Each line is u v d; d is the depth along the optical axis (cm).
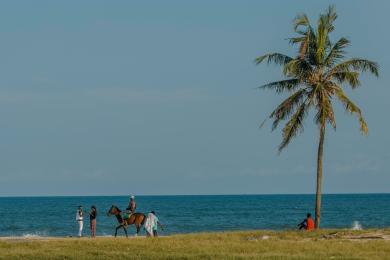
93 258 4600
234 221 16488
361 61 6588
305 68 6650
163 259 4531
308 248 4984
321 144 6625
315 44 6625
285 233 6072
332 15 6638
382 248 4969
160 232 11844
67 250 5003
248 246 5106
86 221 15738
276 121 6681
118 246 5203
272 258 4491
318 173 6625
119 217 6669
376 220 16062
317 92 6562
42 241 5688
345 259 4478
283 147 6688
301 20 6588
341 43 6625
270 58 6662
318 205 6606
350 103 6531
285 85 6706
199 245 5200
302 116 6650
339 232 6031
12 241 5844
